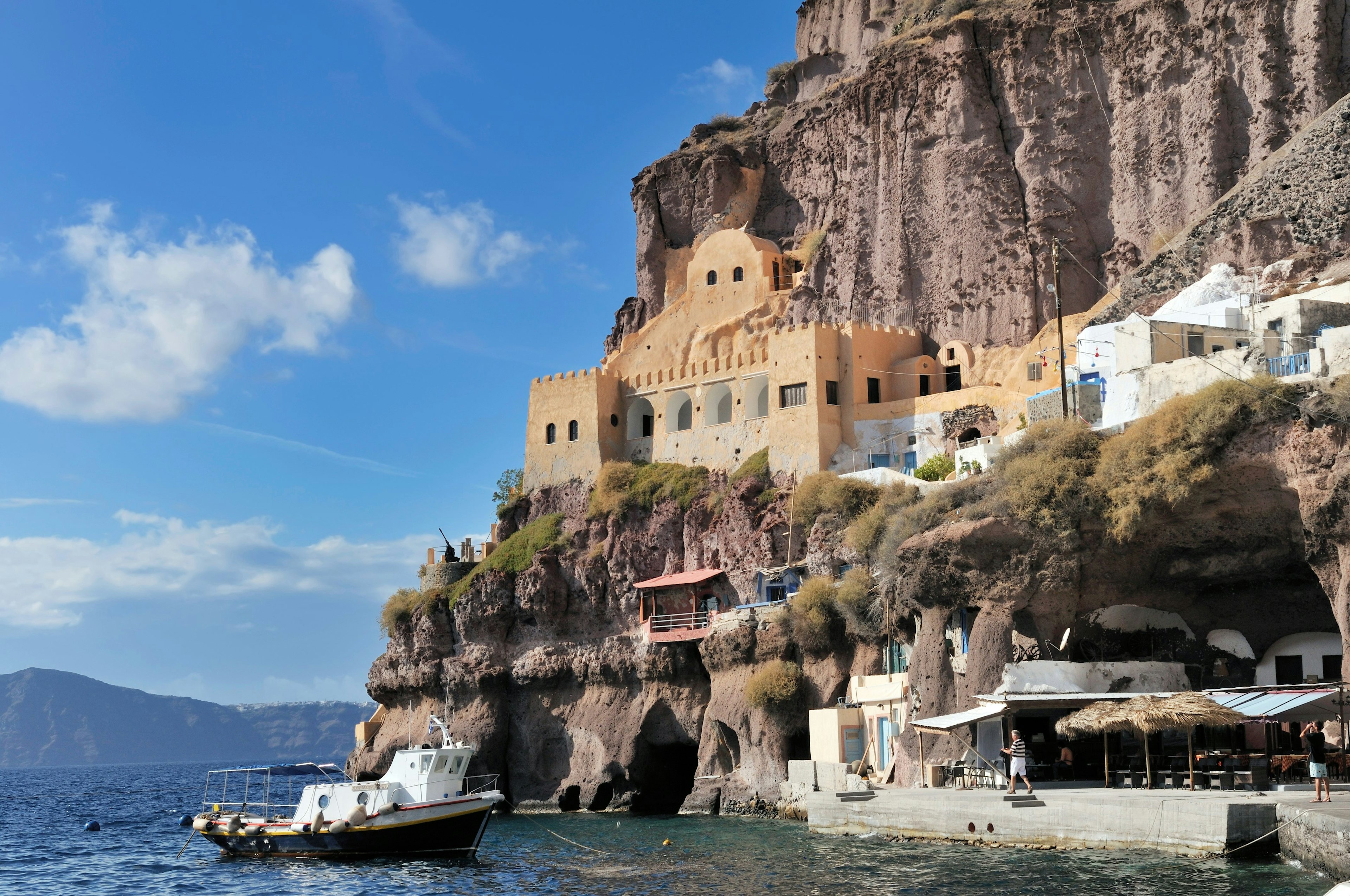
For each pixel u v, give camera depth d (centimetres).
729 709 7525
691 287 10538
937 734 5784
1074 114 8719
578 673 8694
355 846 5888
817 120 10500
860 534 6969
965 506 6025
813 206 10469
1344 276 6353
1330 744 5031
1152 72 8406
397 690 9669
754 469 8475
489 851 6116
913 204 9281
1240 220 7075
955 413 7919
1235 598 5653
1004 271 8744
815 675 7144
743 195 10919
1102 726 4547
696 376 9262
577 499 9431
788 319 9825
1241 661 5609
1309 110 7719
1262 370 5447
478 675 8988
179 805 12888
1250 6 8050
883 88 9625
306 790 6191
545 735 8756
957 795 5025
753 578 7962
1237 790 4409
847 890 4131
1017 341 8544
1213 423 5106
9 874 6262
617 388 9731
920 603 5978
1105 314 7506
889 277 9300
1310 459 4838
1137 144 8406
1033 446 5972
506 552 9362
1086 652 5666
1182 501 5200
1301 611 5503
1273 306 6106
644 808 8181
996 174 8919
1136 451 5362
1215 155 8000
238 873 5731
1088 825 4341
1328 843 3522
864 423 8306
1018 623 5616
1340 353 5144
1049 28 8912
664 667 8125
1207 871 3809
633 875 5019
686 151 11469
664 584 8269
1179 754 4938
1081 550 5503
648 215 11406
